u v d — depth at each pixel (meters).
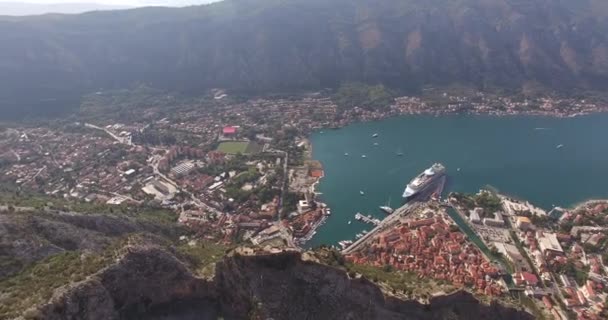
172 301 124.94
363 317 117.50
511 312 127.06
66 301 106.69
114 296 116.75
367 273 131.12
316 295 118.75
